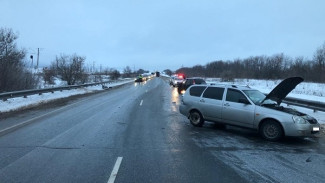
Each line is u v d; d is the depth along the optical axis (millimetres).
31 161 6961
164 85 55188
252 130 10445
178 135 10219
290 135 9445
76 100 23391
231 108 10891
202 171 6418
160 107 18688
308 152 8258
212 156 7605
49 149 8062
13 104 19453
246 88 11266
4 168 6445
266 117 9836
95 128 11242
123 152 7867
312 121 9633
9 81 25703
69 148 8203
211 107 11508
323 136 10602
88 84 41406
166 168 6586
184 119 13852
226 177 6074
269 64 78250
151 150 8109
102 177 5957
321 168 6781
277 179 6008
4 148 8133
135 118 13945
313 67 65250
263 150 8367
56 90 30297
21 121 12750
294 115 9523
